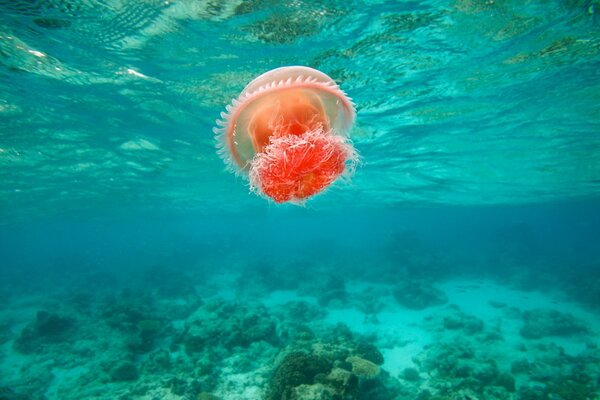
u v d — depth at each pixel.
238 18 7.18
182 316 17.73
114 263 43.72
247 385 9.78
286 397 7.52
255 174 3.17
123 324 14.80
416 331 15.78
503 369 11.97
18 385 11.38
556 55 8.57
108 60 8.67
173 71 9.33
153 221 60.38
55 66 8.80
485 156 17.12
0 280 36.03
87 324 16.22
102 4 6.65
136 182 23.55
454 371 10.85
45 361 13.14
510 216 69.38
